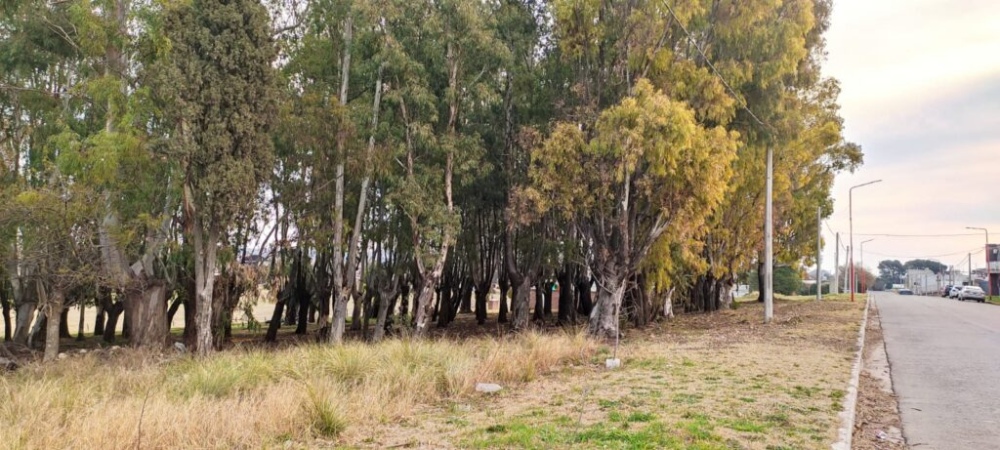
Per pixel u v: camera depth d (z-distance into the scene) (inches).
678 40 867.4
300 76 922.1
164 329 828.0
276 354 599.2
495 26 928.9
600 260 881.5
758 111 938.1
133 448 275.3
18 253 665.0
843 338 751.1
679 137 713.6
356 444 290.0
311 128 831.1
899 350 674.8
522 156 1002.7
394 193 878.4
